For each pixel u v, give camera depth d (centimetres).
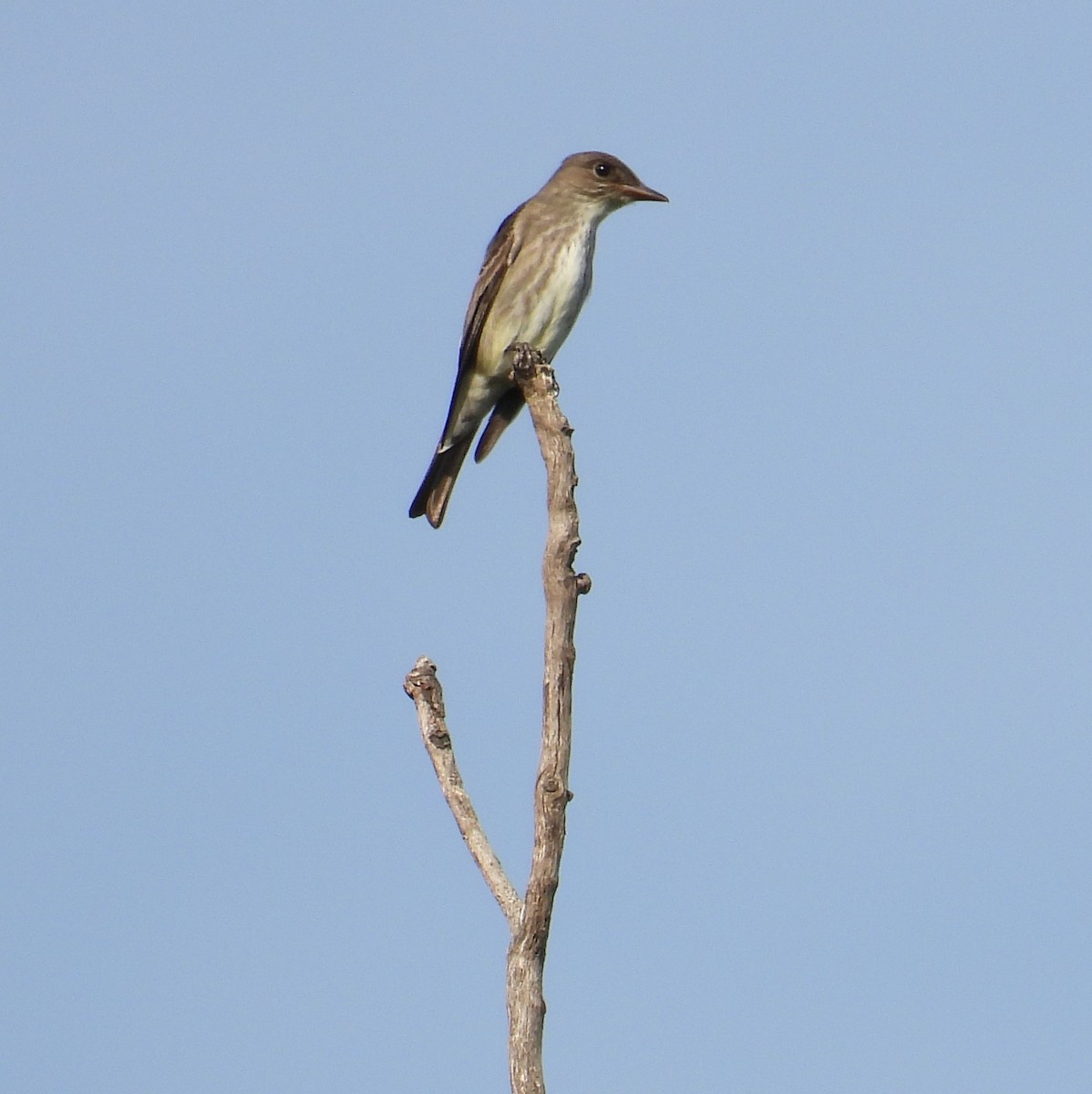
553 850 902
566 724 930
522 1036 876
